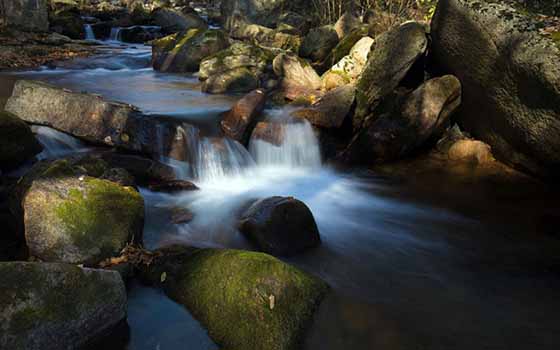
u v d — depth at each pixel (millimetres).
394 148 6855
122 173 5332
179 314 3465
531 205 5570
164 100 8578
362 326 3459
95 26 18703
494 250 4688
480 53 6367
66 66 11680
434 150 7316
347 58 9531
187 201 5582
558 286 4047
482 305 3781
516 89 5867
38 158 6023
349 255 4574
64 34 17266
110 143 6375
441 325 3510
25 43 13797
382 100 7613
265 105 8219
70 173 4336
